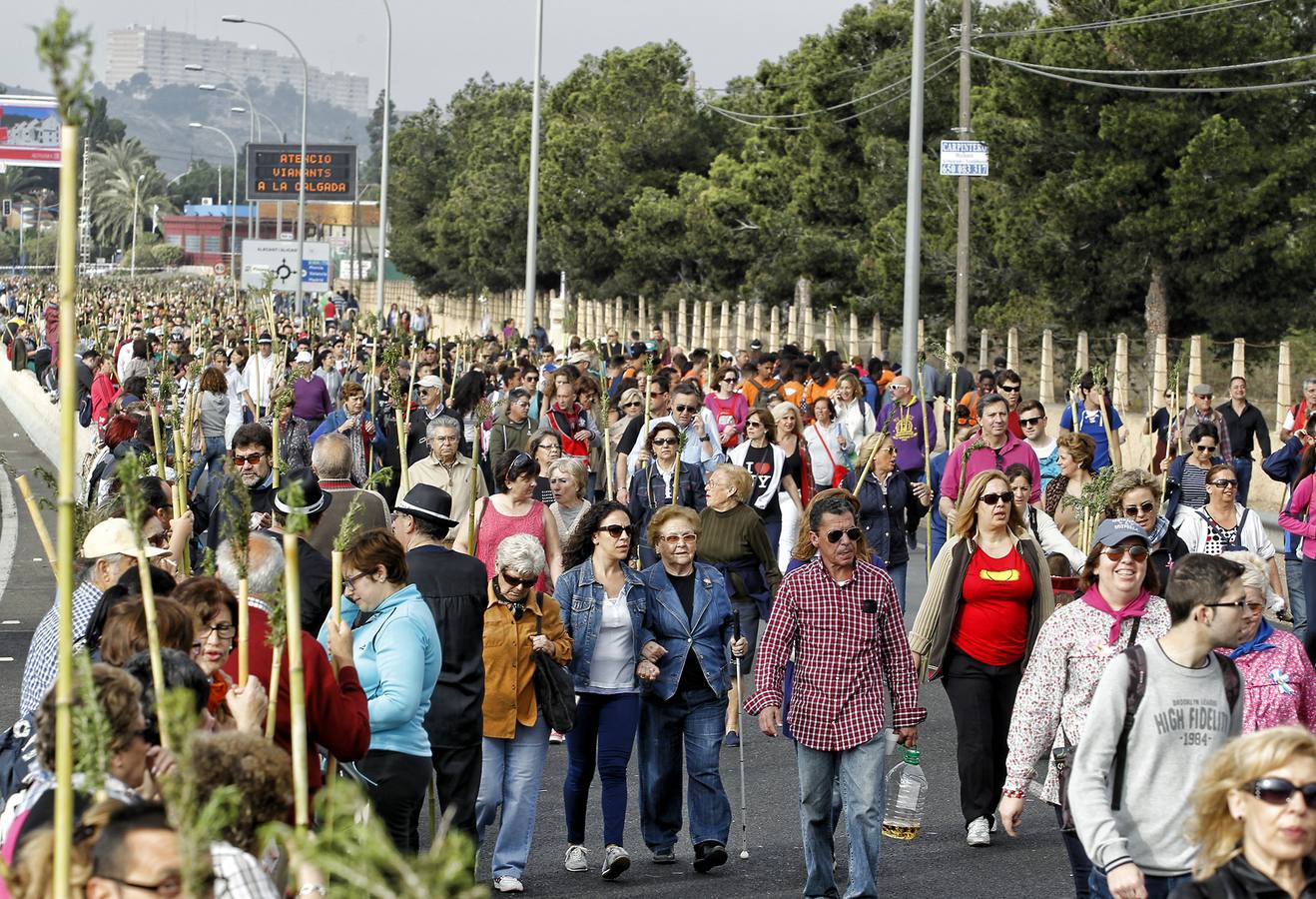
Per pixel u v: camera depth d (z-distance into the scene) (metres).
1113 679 7.82
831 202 61.81
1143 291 45.19
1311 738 5.94
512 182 93.19
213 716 7.63
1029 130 44.72
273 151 94.12
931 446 23.45
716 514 14.95
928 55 59.22
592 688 11.68
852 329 49.75
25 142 142.38
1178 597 7.79
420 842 12.10
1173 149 43.19
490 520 13.82
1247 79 43.03
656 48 82.25
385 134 66.62
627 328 72.00
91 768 5.31
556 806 13.55
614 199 79.81
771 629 10.92
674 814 12.05
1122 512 13.34
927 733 15.86
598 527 11.81
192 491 15.76
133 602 7.61
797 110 67.12
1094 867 8.23
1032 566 12.19
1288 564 18.12
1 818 6.88
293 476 13.10
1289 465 20.62
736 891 11.32
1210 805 6.05
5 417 51.88
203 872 4.85
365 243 172.12
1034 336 48.78
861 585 10.87
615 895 11.20
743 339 59.34
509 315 93.94
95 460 19.44
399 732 9.51
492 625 11.02
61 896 4.76
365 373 30.17
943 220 52.12
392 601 9.55
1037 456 17.52
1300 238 41.47
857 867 10.66
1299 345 46.22
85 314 55.03
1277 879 5.95
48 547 8.73
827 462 20.42
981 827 12.35
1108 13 44.94
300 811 6.02
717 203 68.75
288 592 6.13
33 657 8.80
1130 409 42.72
